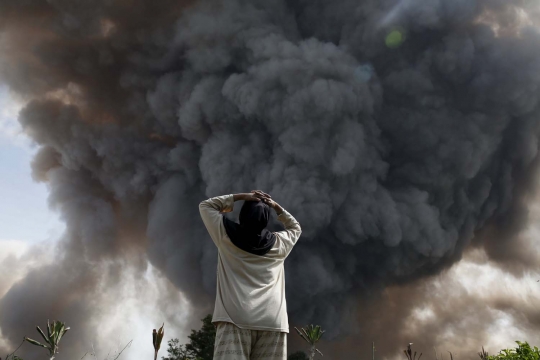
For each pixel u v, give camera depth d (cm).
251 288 268
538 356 764
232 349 252
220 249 277
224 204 292
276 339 267
